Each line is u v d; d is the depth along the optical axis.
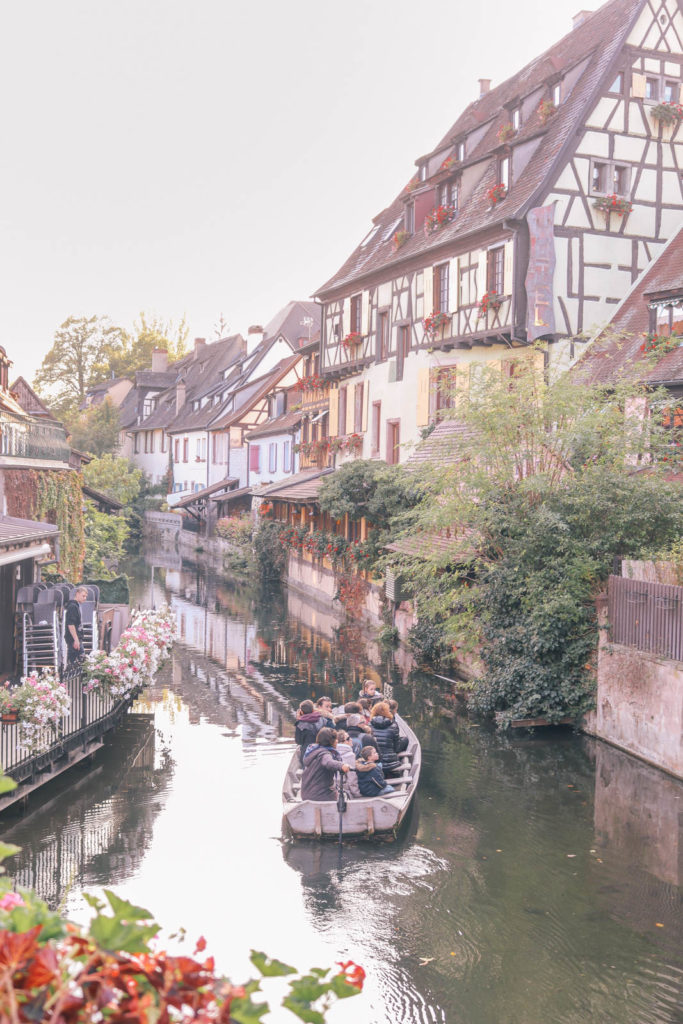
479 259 23.86
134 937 1.71
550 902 8.84
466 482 16.23
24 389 44.09
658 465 15.79
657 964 7.67
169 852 10.19
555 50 27.64
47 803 11.80
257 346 59.41
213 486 52.56
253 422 52.56
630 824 10.82
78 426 70.62
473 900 8.88
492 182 25.34
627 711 13.53
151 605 30.14
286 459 43.91
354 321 33.16
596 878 9.37
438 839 10.45
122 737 15.00
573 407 15.90
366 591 27.23
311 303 58.50
